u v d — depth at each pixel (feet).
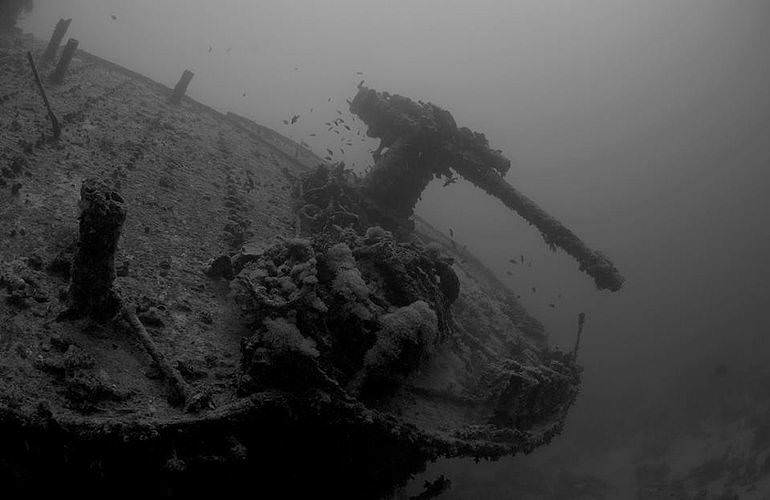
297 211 27.96
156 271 16.01
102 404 10.07
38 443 8.80
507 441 19.70
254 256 17.49
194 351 13.33
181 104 39.86
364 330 14.84
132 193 19.77
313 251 16.20
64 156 19.48
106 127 24.84
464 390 20.79
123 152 23.07
